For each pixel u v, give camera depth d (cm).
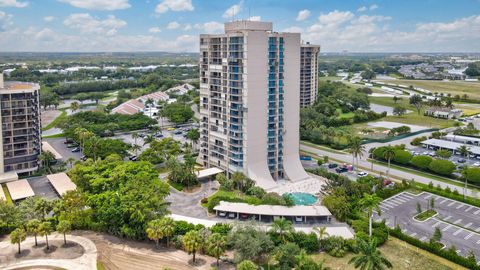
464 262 12275
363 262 10112
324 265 12312
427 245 13238
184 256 12950
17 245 13662
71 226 14588
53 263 12556
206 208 16750
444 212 16338
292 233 13250
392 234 14288
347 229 14225
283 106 19812
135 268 12269
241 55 18338
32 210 14688
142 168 17288
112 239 14188
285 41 19250
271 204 16075
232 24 18875
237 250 12094
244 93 18512
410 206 16938
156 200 14188
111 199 14100
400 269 12150
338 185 17488
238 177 18212
